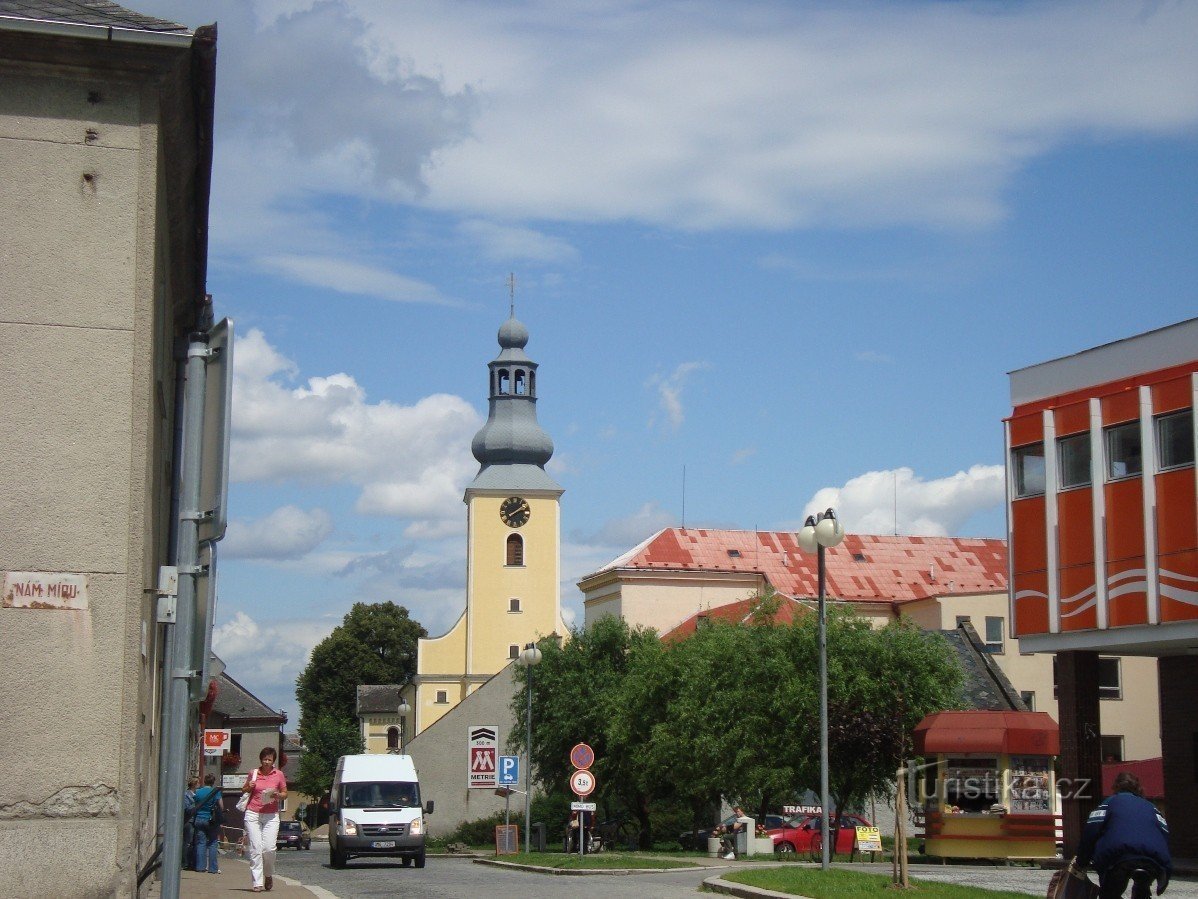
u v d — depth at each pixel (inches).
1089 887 581.3
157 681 769.6
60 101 515.5
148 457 515.5
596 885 1058.7
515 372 4753.9
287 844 3184.1
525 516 4579.2
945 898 811.4
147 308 516.1
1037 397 1371.8
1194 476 1184.2
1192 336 1219.2
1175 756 1369.3
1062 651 1318.9
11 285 507.5
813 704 1763.0
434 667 4505.4
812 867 1185.4
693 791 1982.0
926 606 2871.6
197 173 618.5
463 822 3216.0
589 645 2704.2
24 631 495.8
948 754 1321.4
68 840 489.4
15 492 500.4
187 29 520.1
